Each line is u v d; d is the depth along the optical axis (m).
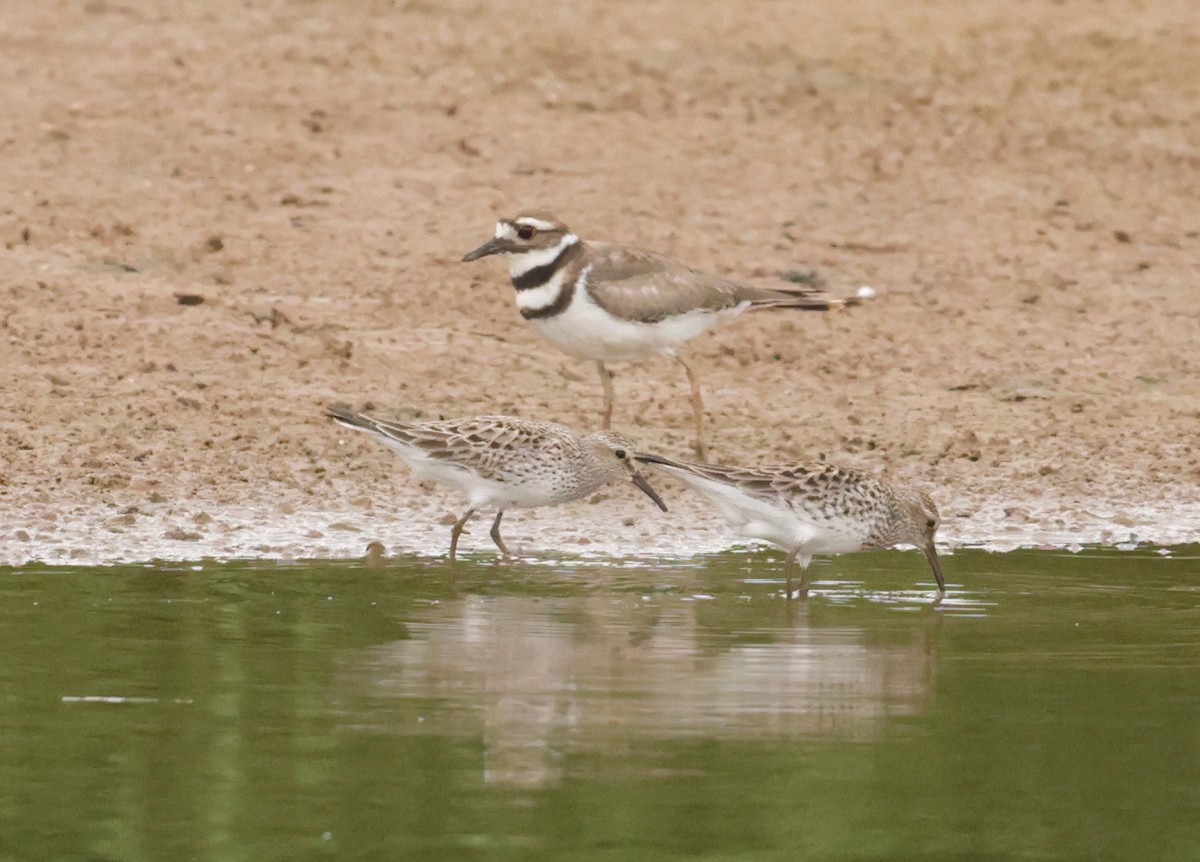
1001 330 19.83
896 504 12.56
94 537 13.36
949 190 23.03
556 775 8.83
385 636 11.02
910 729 9.50
